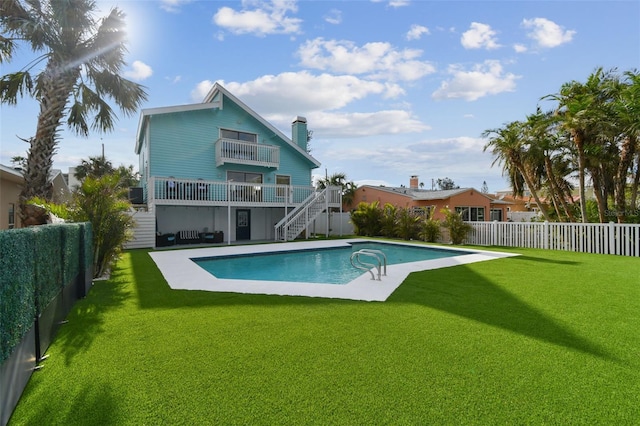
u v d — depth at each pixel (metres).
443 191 25.83
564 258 9.62
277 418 2.07
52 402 2.28
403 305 4.61
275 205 15.89
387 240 15.33
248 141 16.97
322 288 5.68
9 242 2.26
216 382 2.50
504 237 13.60
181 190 13.67
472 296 5.12
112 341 3.32
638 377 2.57
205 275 6.92
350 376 2.58
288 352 3.03
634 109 11.92
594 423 2.02
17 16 7.83
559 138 15.34
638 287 5.78
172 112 14.71
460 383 2.48
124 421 2.06
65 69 8.37
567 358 2.91
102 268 6.90
